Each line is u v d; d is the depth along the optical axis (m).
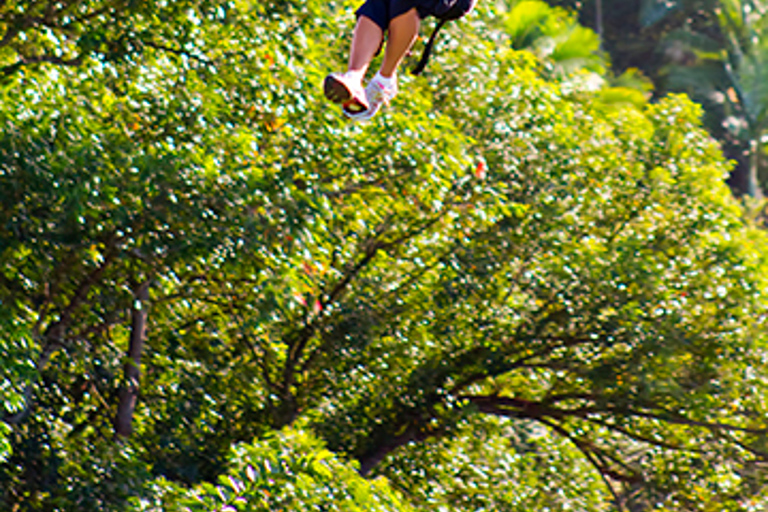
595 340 39.62
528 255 40.44
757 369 39.47
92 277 28.27
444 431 40.59
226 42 29.64
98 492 28.47
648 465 43.06
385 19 10.39
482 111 38.81
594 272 38.88
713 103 119.81
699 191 42.72
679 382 38.78
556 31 70.50
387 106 33.06
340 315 37.78
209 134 26.98
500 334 41.47
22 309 26.77
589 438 45.69
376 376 39.47
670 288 40.47
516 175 40.25
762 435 39.38
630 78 82.50
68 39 28.33
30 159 22.84
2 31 28.20
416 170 33.12
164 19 27.17
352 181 34.41
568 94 47.97
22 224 24.06
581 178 42.75
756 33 110.06
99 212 25.05
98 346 31.69
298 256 27.25
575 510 45.28
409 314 39.53
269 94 29.17
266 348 37.66
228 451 35.97
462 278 38.44
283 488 23.95
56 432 31.45
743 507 41.62
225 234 25.80
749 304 39.78
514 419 45.88
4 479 29.42
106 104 27.11
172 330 36.22
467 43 38.66
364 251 37.75
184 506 25.56
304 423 39.88
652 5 127.62
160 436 35.75
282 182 26.92
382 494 26.92
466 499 42.72
